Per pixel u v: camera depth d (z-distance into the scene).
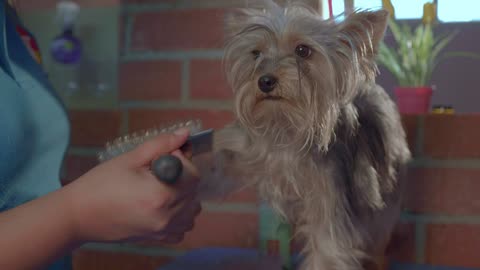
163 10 1.12
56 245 0.48
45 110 0.67
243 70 0.80
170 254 1.16
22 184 0.63
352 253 0.78
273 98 0.76
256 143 0.80
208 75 1.10
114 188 0.48
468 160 1.02
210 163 0.83
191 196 0.54
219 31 1.09
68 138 0.68
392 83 1.12
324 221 0.76
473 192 1.02
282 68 0.76
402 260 1.06
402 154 0.95
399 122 0.97
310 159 0.77
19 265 0.46
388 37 1.11
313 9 0.86
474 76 1.10
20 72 0.67
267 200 0.85
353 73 0.77
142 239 0.54
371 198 0.80
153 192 0.47
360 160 0.80
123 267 1.19
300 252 0.86
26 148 0.64
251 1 0.87
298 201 0.81
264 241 1.04
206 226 1.13
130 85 1.16
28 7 1.21
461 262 1.03
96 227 0.49
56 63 1.19
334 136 0.77
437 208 1.04
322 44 0.77
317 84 0.76
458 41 1.10
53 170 0.65
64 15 1.18
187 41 1.11
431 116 1.03
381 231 0.91
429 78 1.09
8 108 0.62
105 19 1.16
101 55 1.17
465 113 1.04
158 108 1.14
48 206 0.47
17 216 0.47
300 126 0.77
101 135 1.17
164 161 0.47
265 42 0.79
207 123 1.10
